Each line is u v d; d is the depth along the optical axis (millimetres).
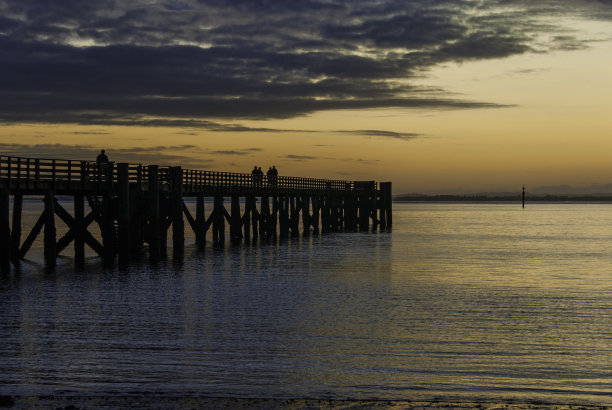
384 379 13328
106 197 30781
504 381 13289
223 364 14180
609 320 19250
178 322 18188
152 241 32438
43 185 27219
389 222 68688
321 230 61719
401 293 23828
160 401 11836
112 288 23688
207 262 32375
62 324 17703
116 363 14109
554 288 25516
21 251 29297
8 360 14250
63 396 12047
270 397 12156
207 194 42031
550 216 133000
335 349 15555
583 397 12398
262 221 52000
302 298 22422
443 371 13898
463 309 20797
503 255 39906
